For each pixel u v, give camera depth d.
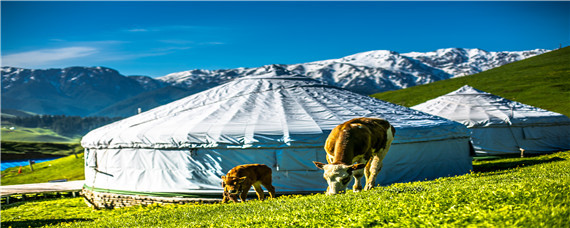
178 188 16.11
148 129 17.23
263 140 15.40
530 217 5.00
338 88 21.91
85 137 19.97
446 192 7.55
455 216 5.67
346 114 17.50
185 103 20.25
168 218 9.80
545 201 5.82
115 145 17.64
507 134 25.50
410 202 6.91
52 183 31.27
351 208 7.11
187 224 8.14
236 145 15.55
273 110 17.56
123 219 10.69
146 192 16.66
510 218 5.15
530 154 25.16
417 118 18.48
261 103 18.45
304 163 15.44
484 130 25.55
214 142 15.67
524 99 63.69
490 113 26.36
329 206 7.43
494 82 81.81
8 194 24.61
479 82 84.62
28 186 29.12
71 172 40.25
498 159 24.69
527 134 25.42
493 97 29.11
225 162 15.70
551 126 26.22
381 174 16.30
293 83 21.05
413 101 80.19
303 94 19.62
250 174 12.55
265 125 16.05
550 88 67.88
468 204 6.34
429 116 19.36
